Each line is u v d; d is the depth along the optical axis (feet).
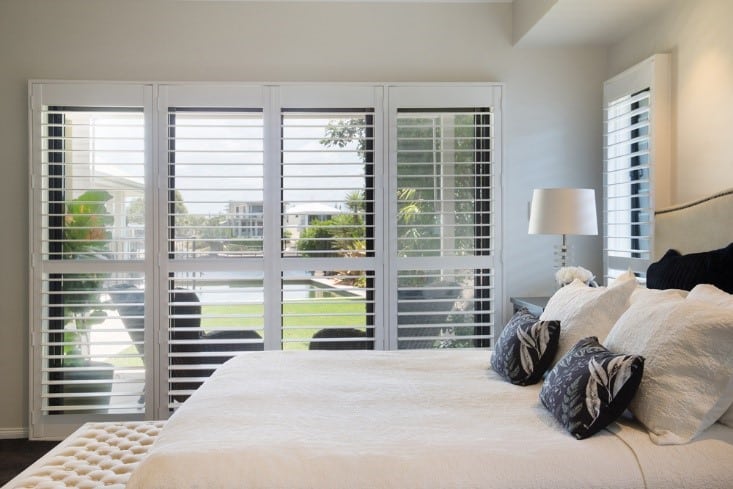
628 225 10.85
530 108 12.38
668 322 5.72
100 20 11.85
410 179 12.03
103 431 7.54
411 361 8.38
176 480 4.65
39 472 6.20
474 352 8.96
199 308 11.81
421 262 12.02
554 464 4.88
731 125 8.29
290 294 11.91
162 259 11.68
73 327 11.67
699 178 9.02
